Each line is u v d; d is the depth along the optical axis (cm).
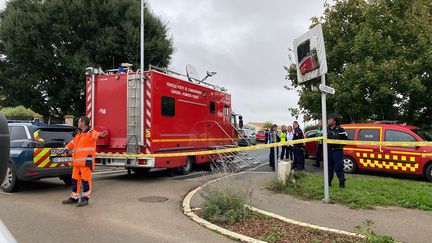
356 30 1616
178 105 1205
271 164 1453
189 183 1075
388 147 1204
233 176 771
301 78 828
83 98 2473
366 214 678
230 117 1614
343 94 1530
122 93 1118
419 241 532
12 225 612
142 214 694
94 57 2414
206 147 1385
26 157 885
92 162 779
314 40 763
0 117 186
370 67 1466
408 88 1434
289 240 532
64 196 867
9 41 2308
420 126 1630
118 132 1120
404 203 751
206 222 627
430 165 1121
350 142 834
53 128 958
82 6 2359
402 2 1573
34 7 2389
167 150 1141
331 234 556
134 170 1313
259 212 679
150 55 2514
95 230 588
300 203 760
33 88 2442
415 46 1486
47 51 2348
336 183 952
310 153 1605
